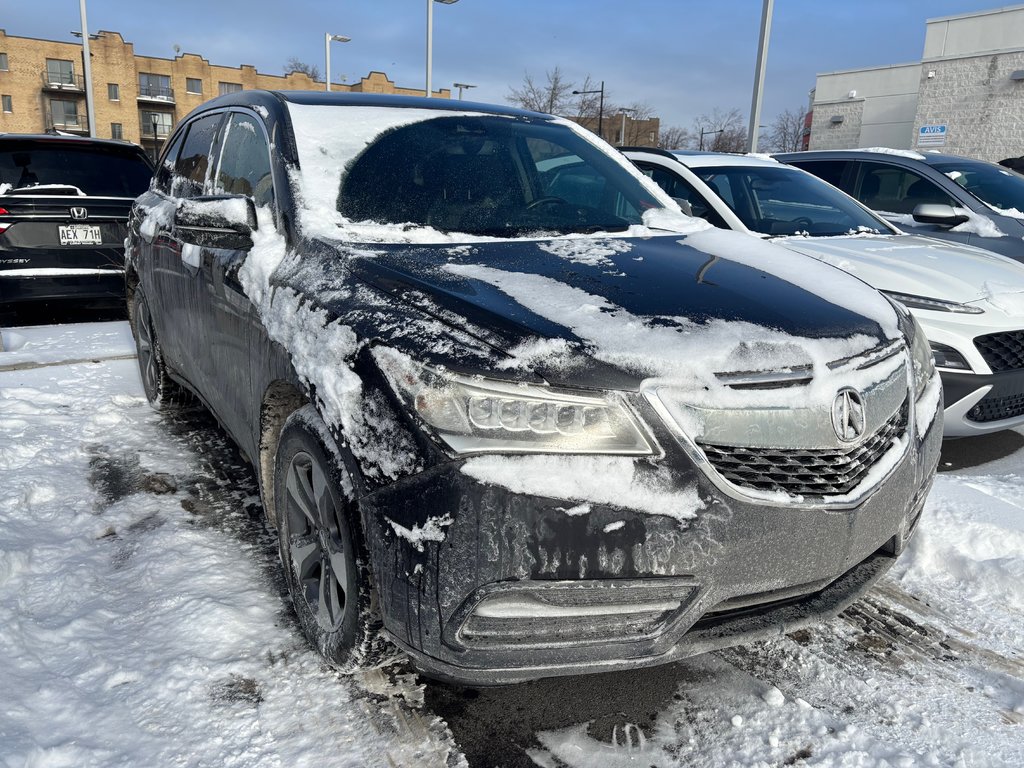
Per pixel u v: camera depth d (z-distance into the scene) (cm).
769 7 1157
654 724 219
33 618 255
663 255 266
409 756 204
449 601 181
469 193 303
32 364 561
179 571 285
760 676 242
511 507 178
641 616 190
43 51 6450
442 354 191
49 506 338
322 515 221
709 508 185
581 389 185
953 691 235
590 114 4888
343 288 230
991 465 425
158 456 400
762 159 602
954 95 2220
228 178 345
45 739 201
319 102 327
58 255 641
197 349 345
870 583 220
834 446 198
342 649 213
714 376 190
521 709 224
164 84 6931
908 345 237
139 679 227
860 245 481
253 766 198
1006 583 287
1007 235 601
